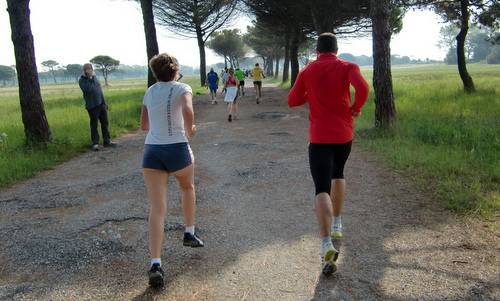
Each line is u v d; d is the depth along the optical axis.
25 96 10.18
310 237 4.53
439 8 18.97
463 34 18.30
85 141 10.83
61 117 15.37
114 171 7.96
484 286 3.41
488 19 18.27
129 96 26.98
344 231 4.61
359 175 6.73
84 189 6.60
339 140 3.80
